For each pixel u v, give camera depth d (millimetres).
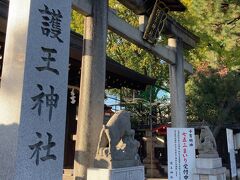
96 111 6160
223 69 16094
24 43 3971
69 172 10055
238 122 18719
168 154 7789
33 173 3789
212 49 15242
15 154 3631
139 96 22703
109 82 10758
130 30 7930
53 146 4078
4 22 6109
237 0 8672
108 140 5637
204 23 9477
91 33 6469
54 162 4059
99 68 6363
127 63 20219
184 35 10430
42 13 4262
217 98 16500
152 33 8578
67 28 4594
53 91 4207
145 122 23031
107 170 5332
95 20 6543
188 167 7633
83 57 6473
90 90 6195
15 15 4164
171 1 8727
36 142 3885
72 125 11297
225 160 20297
